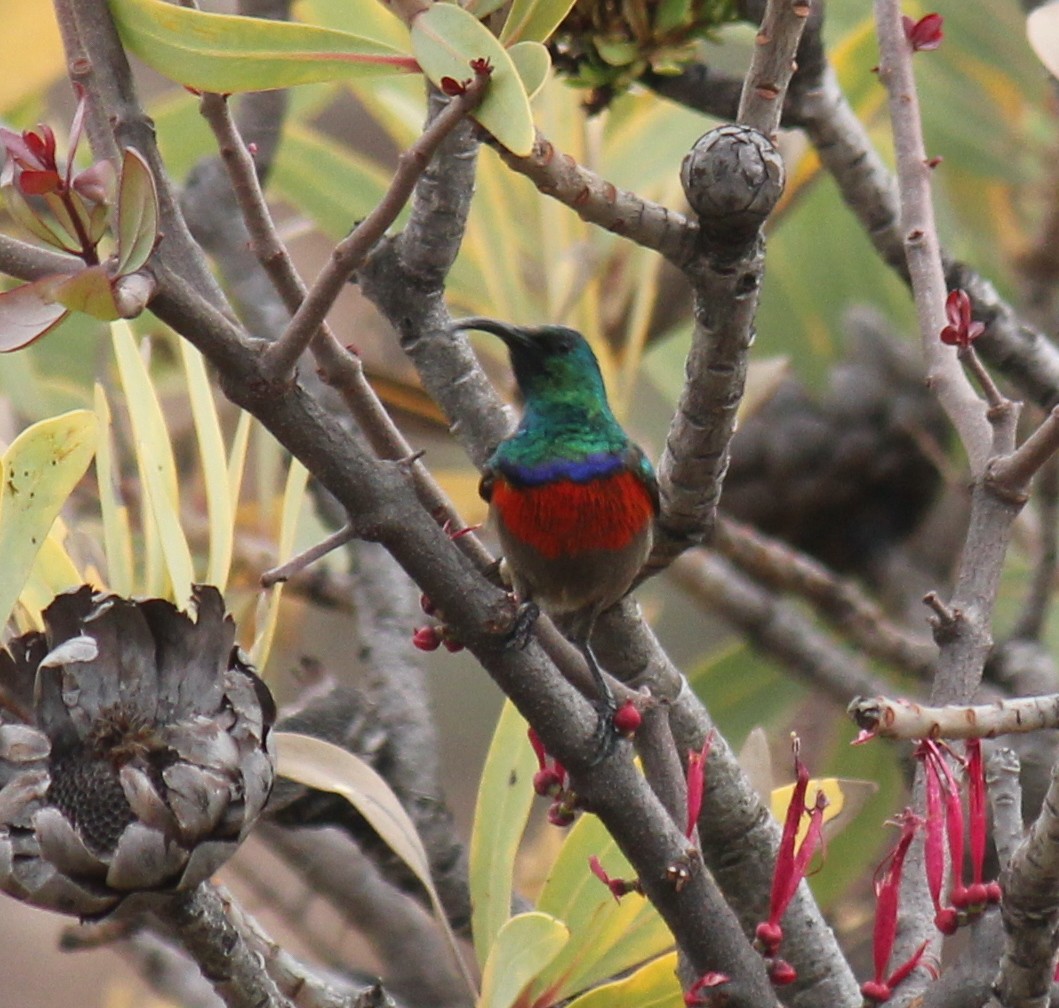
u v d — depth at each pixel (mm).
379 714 9328
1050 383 8922
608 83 8156
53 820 5406
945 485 12898
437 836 9148
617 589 7516
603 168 10664
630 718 5836
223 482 6789
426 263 7805
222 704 5719
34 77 9344
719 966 5848
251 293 10383
